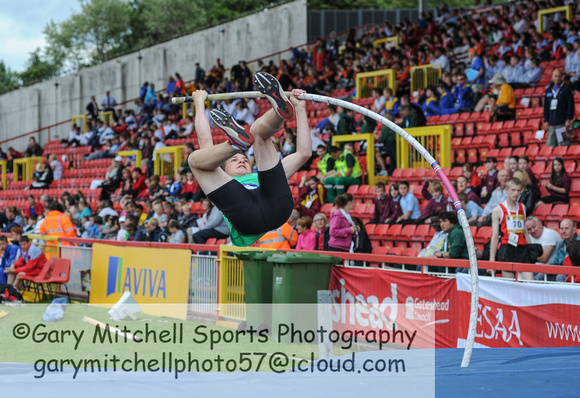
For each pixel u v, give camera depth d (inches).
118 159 731.4
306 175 522.3
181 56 1203.9
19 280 436.1
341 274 300.4
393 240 419.5
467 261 249.3
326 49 930.7
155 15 1818.4
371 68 761.6
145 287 390.6
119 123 1001.5
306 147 181.0
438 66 696.4
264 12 1143.6
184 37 1203.2
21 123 1355.8
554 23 685.3
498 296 234.5
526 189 362.0
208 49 1188.5
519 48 681.0
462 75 601.9
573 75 582.6
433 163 179.9
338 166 503.5
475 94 589.6
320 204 468.1
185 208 472.7
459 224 288.4
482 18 849.5
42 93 1337.4
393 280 275.7
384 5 1710.1
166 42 1222.9
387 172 525.0
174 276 371.9
